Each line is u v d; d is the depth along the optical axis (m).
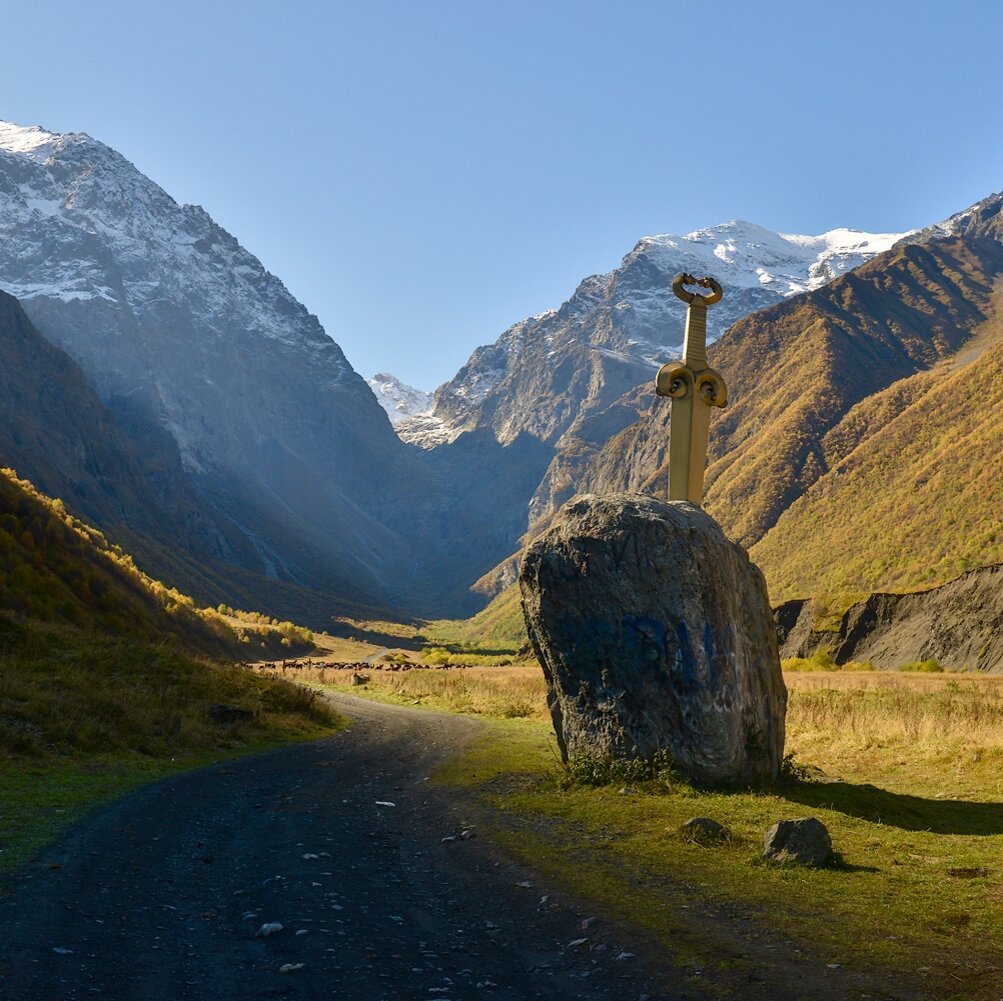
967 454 172.25
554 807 14.16
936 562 144.38
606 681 16.08
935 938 8.10
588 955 7.90
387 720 31.84
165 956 7.73
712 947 7.93
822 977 7.22
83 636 30.81
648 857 10.98
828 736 22.58
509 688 43.34
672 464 18.59
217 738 23.12
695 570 15.38
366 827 13.71
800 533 197.62
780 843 10.76
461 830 13.12
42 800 14.14
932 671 55.38
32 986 6.80
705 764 15.12
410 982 7.29
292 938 8.27
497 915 9.15
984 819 13.52
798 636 77.00
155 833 12.65
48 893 9.25
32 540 56.06
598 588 16.05
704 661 15.15
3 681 21.08
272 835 12.95
